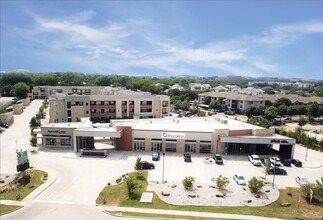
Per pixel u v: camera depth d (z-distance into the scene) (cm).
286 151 5097
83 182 3641
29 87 15975
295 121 10262
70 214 2759
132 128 5338
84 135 5144
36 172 4022
